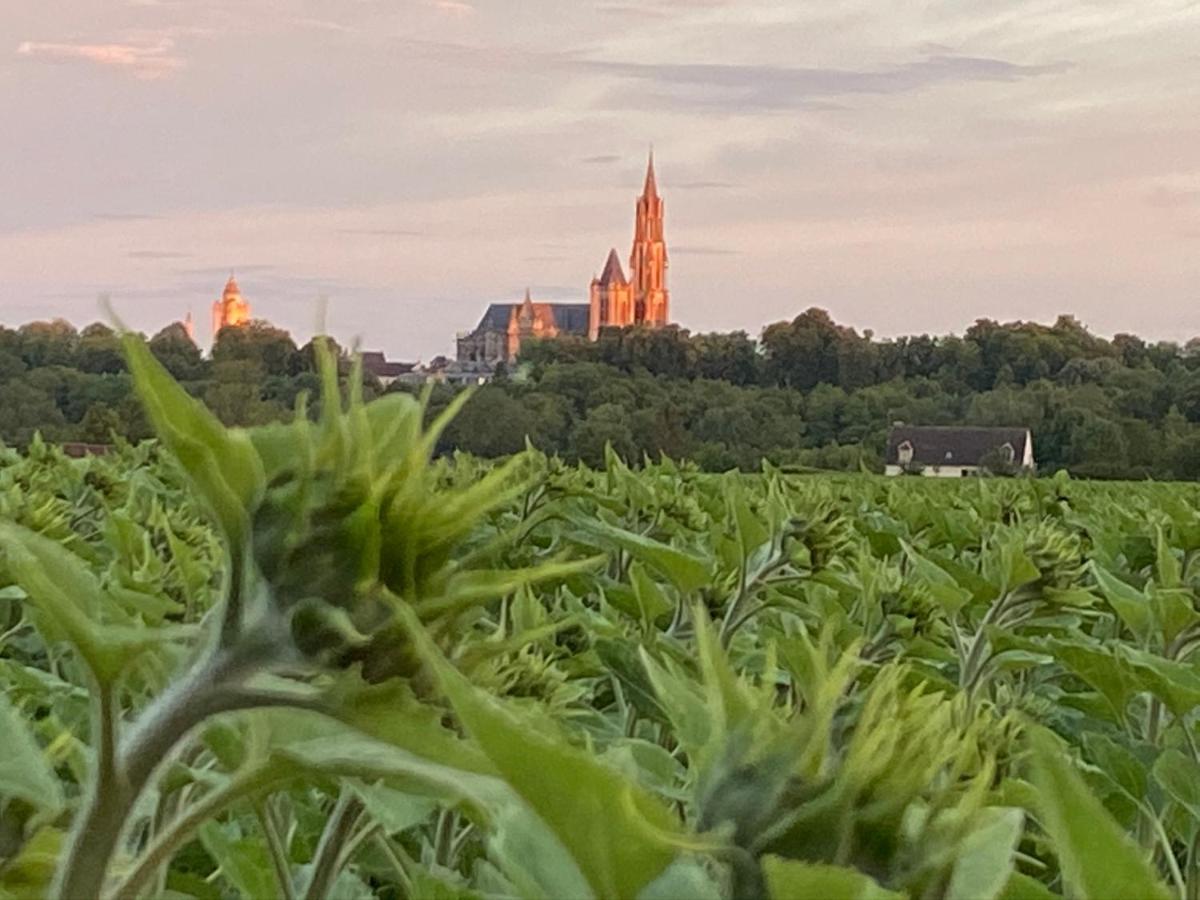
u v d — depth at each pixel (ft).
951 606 16.80
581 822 4.10
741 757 4.84
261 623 5.23
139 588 11.96
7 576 12.75
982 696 16.24
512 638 5.37
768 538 18.16
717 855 4.66
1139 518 31.55
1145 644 16.63
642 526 26.81
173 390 5.28
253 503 5.27
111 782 5.17
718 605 17.46
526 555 23.31
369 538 5.17
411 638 5.14
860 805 4.63
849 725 5.19
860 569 17.63
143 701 8.82
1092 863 3.55
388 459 5.46
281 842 8.69
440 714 5.11
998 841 4.91
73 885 5.14
